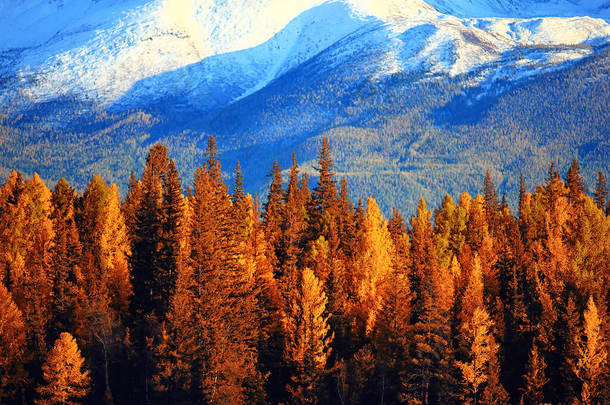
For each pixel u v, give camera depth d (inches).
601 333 2674.7
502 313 3085.6
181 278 2733.8
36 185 3550.7
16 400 2773.1
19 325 2760.8
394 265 3282.5
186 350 2630.4
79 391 2657.5
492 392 2674.7
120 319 2984.7
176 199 3171.8
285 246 3405.5
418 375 2812.5
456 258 3457.2
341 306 3117.6
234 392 2628.0
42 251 3166.8
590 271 2989.7
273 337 3105.3
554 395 2797.7
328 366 3024.1
